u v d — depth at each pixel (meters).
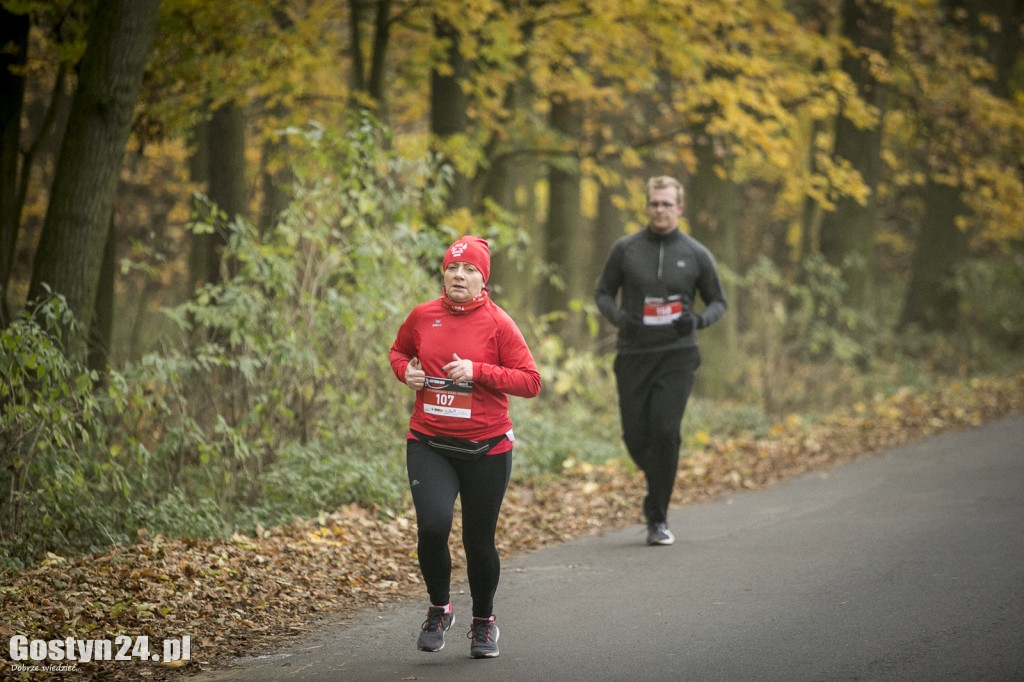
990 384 61.25
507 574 23.05
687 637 17.44
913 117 68.62
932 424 46.81
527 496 32.38
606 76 57.94
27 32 32.00
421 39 50.41
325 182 32.25
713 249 61.25
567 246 62.41
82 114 26.61
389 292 32.88
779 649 16.52
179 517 24.89
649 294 25.62
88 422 26.20
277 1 40.31
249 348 29.84
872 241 67.50
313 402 30.78
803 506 29.70
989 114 64.31
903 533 24.45
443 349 16.53
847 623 17.67
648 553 24.42
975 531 23.95
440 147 46.59
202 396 29.70
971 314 74.06
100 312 35.03
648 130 60.12
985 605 18.11
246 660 17.02
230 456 28.33
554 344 42.41
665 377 25.58
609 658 16.52
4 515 22.45
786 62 57.84
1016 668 14.95
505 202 58.09
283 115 53.47
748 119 50.50
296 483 27.89
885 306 85.44
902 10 57.03
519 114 54.97
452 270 16.48
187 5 34.75
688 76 51.28
